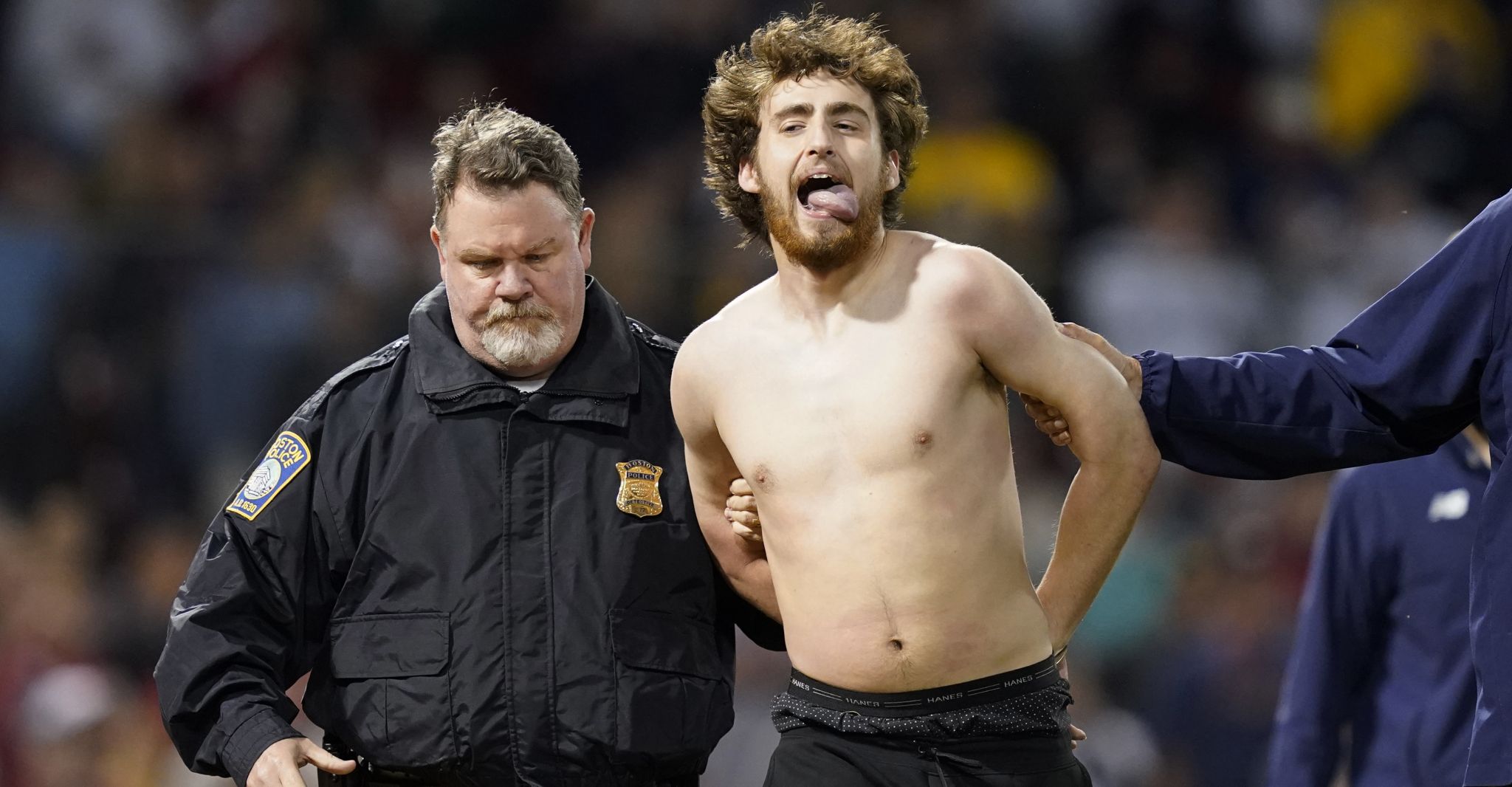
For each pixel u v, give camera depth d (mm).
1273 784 15953
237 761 12109
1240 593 27750
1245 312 31422
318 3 35094
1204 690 26969
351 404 12820
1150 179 35094
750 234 12695
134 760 23078
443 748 12055
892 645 11258
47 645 23781
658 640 12414
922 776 11297
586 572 12320
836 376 11508
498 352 12391
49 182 31109
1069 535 12078
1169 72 37531
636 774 12273
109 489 24656
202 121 33156
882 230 11906
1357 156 38125
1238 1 39062
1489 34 40406
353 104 34000
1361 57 39312
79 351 24859
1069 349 11703
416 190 32531
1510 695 10852
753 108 12047
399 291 25672
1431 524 15414
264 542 12602
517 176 12258
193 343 24984
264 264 25438
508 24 35750
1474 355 11828
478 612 12188
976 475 11367
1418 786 15312
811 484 11453
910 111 12070
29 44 33250
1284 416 12391
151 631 24156
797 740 11672
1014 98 35938
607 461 12602
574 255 12578
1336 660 15883
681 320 25984
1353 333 12414
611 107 34656
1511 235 11641
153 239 25188
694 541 12703
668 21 35938
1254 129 37656
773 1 36375
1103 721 26859
